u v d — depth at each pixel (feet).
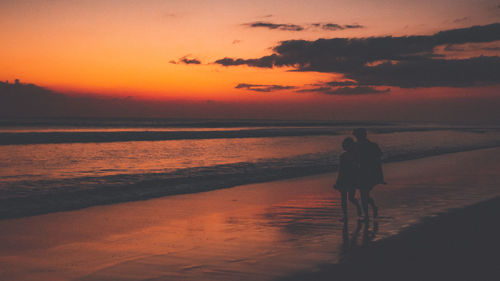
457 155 79.05
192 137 162.20
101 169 61.46
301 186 42.09
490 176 47.29
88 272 16.11
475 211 27.04
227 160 75.77
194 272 15.93
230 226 24.32
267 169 59.41
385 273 15.25
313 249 18.92
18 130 209.05
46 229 23.89
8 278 15.40
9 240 21.35
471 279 14.42
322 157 81.87
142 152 95.30
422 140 149.89
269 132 219.61
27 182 46.98
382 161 67.67
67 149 103.24
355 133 25.90
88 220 26.37
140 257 18.06
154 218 26.91
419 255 17.43
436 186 39.52
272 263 16.89
